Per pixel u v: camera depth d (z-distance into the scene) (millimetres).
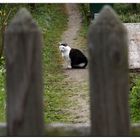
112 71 5461
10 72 5496
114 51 5434
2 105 20828
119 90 5484
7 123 5645
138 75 28250
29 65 5469
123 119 5527
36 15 52219
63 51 36438
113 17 5531
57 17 55156
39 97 5551
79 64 35531
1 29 33531
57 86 29969
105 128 5535
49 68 35094
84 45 44281
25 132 5543
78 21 54438
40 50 5562
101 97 5512
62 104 25531
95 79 5516
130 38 31391
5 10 38250
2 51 32969
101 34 5457
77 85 30109
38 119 5562
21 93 5492
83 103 25750
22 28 5449
